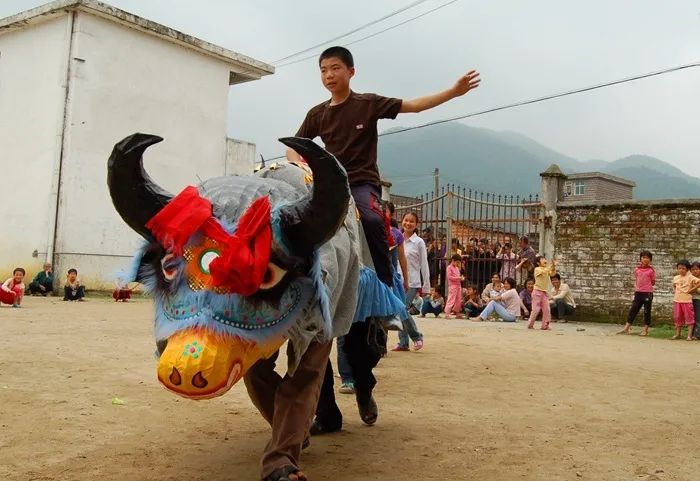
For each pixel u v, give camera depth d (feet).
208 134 71.72
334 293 12.01
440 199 65.62
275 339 10.12
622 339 43.06
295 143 9.69
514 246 68.44
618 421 17.70
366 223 15.07
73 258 59.62
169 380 9.09
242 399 18.92
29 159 61.87
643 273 47.93
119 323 36.81
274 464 10.96
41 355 24.38
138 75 65.21
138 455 13.32
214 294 9.48
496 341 37.55
